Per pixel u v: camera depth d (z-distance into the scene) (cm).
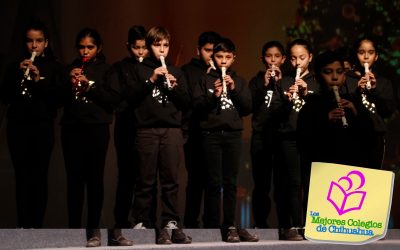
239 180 1186
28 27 863
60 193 1084
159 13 1177
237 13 1217
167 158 809
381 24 1267
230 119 843
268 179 920
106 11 1146
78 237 768
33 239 745
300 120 803
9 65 866
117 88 861
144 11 1169
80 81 845
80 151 852
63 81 864
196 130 873
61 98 862
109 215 1105
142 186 806
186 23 1191
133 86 811
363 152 812
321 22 1264
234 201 837
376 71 1252
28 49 862
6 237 730
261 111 917
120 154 906
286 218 858
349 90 887
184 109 831
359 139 806
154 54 828
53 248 738
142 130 811
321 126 793
